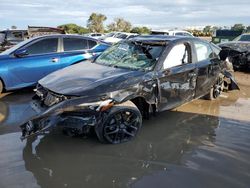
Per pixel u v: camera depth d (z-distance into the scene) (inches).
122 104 179.8
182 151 176.9
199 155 172.6
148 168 157.3
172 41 221.9
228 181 146.9
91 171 153.3
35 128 165.5
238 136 200.5
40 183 141.7
